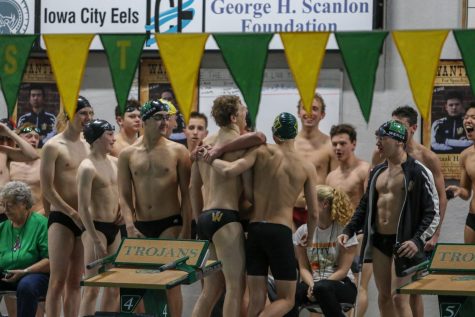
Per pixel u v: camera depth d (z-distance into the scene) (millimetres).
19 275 11258
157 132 10773
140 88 13609
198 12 13406
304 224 11562
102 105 13703
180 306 10930
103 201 11062
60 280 11109
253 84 8766
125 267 9195
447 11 13180
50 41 9102
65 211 11125
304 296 11148
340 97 13281
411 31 8664
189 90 8891
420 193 10250
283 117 10391
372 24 13156
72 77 9062
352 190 12328
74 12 13547
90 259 10945
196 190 10727
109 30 13516
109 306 11281
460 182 12734
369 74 8641
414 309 11258
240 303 10297
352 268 11891
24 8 13594
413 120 11922
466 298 8734
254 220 10344
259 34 8789
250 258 10336
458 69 13062
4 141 12953
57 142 11344
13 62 9180
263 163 10336
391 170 10492
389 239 10492
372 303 13023
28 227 11680
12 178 12766
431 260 9328
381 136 10398
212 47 13477
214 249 10500
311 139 12883
